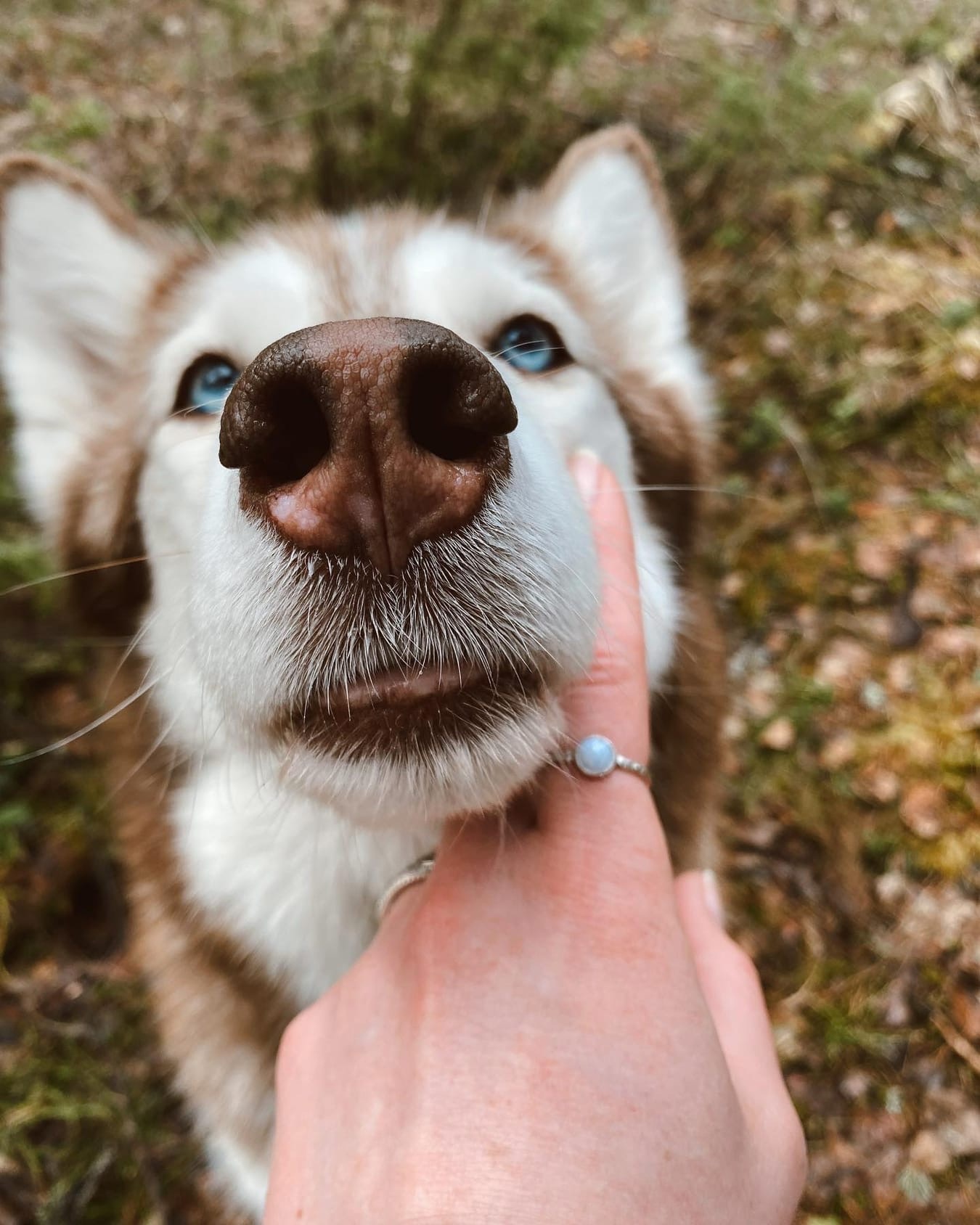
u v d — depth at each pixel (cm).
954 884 43
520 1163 15
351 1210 15
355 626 14
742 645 51
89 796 42
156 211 58
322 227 27
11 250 28
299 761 15
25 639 44
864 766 46
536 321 24
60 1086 36
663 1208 15
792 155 65
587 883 17
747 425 60
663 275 32
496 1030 16
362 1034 17
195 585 16
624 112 66
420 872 19
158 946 28
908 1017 39
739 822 44
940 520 55
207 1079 28
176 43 66
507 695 15
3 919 39
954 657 49
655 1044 16
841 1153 36
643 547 26
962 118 76
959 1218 35
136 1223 33
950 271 67
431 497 13
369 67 55
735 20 72
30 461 30
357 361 12
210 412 23
